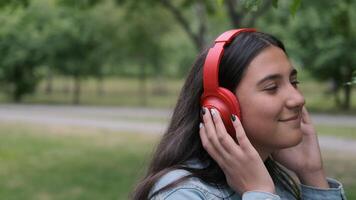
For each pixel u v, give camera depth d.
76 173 10.02
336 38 21.11
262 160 1.66
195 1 12.36
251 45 1.58
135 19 25.64
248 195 1.51
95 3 12.12
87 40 27.55
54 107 27.52
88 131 16.89
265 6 11.83
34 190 8.67
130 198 1.77
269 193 1.50
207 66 1.60
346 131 15.73
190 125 1.68
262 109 1.55
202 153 1.67
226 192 1.60
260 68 1.56
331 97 28.25
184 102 1.71
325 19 19.55
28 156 12.25
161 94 38.28
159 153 1.71
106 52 28.05
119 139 14.97
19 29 28.78
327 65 21.91
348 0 7.61
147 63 29.59
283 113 1.57
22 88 31.52
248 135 1.59
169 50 31.39
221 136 1.54
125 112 23.95
